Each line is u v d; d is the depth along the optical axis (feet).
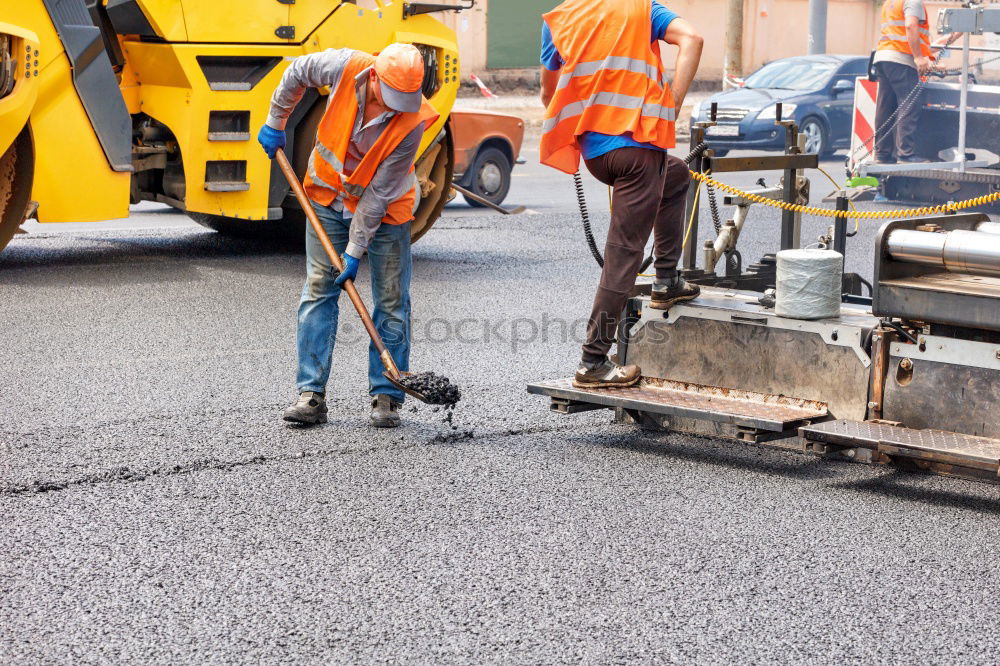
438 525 19.69
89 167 42.04
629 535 19.34
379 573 17.76
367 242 24.18
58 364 30.04
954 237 21.15
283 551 18.54
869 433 21.16
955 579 17.83
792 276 23.18
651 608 16.69
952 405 21.61
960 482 22.24
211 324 34.91
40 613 16.35
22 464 22.41
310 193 24.84
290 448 23.71
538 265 46.42
